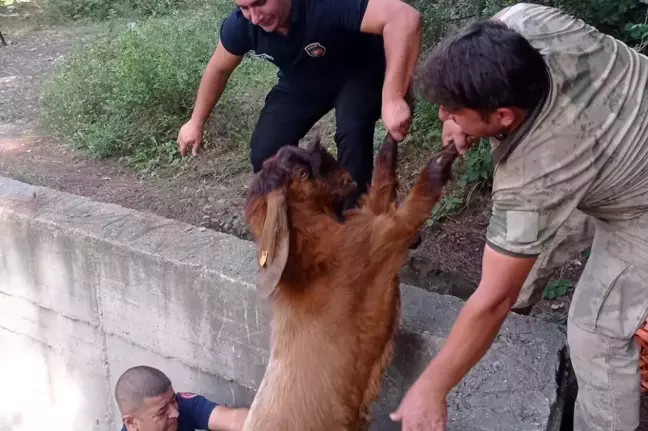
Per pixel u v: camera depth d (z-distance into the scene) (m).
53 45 9.30
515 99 1.90
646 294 2.33
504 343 2.76
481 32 1.93
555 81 2.02
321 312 2.41
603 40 2.17
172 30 7.26
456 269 4.18
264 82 6.69
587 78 2.06
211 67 3.30
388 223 2.44
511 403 2.54
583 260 4.14
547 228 2.06
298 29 2.93
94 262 3.57
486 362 2.68
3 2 11.57
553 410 2.53
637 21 5.07
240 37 3.13
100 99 6.49
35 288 3.88
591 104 2.04
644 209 2.26
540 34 2.13
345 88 3.17
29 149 6.12
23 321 4.06
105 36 8.33
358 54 3.10
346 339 2.41
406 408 2.08
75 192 5.26
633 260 2.33
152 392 3.17
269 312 3.12
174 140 5.89
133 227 3.60
